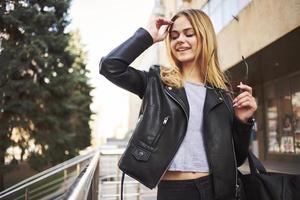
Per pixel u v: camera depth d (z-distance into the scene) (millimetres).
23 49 14953
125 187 5375
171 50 1786
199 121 1628
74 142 19109
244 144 1709
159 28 1748
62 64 17062
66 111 16844
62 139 16406
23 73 15453
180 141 1548
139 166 1505
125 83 1635
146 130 1546
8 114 14766
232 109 1700
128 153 1533
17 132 15695
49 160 16047
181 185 1569
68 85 16766
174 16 1798
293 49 9500
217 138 1598
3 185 15305
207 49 1737
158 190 1641
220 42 12477
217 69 1758
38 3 16797
